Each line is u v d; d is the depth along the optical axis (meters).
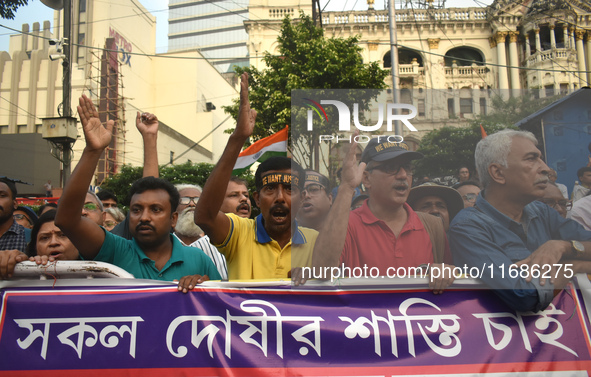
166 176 19.73
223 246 2.62
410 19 23.20
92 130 2.19
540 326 2.19
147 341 2.12
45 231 2.71
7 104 30.41
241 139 2.26
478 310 2.18
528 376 2.12
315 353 2.12
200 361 2.10
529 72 22.55
